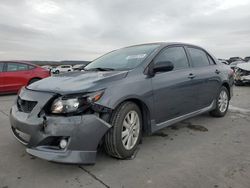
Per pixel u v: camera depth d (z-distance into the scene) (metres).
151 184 2.75
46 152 2.88
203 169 3.09
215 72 5.25
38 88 3.20
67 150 2.86
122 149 3.25
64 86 3.10
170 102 4.00
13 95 9.95
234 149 3.76
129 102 3.37
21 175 2.96
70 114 2.88
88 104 2.94
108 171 3.05
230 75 5.82
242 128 4.85
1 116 5.90
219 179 2.85
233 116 5.82
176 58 4.39
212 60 5.44
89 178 2.89
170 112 4.06
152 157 3.46
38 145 2.93
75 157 2.86
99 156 3.46
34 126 2.92
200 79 4.70
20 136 3.22
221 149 3.76
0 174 2.98
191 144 3.97
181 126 4.96
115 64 4.05
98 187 2.70
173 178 2.88
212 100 5.25
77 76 3.54
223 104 5.66
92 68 4.19
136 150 3.70
